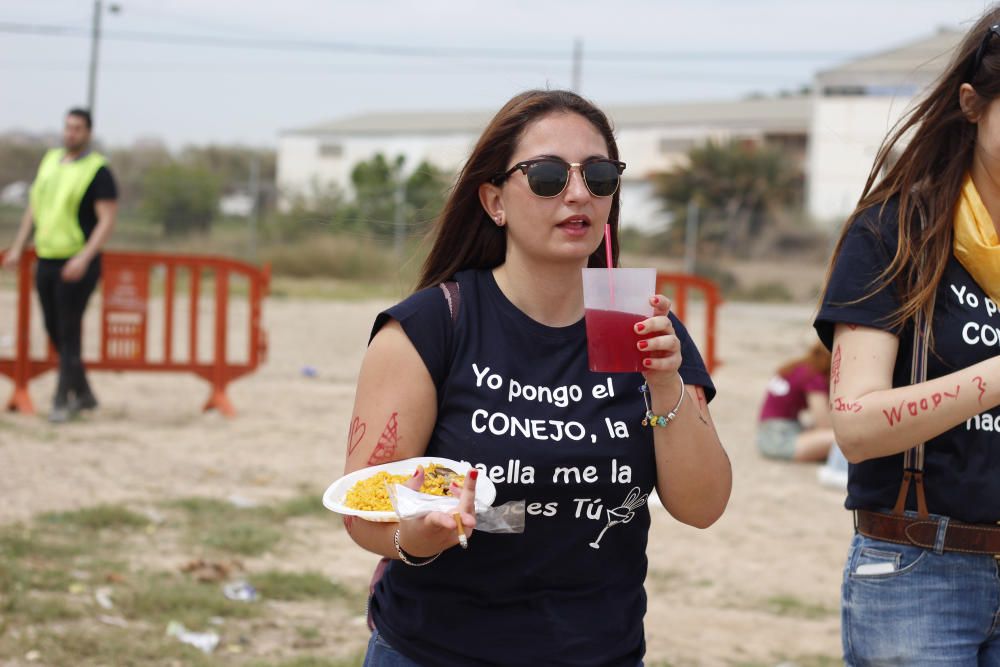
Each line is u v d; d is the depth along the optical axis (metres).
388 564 2.61
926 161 2.68
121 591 5.14
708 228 34.72
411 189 28.03
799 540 6.96
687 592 5.93
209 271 25.31
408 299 2.47
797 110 54.53
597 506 2.40
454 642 2.40
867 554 2.73
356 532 2.35
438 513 2.14
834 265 2.72
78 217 8.89
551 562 2.39
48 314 9.11
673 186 37.28
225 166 51.94
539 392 2.41
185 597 5.10
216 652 4.62
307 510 6.93
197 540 6.13
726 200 36.81
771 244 34.41
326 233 28.53
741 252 34.44
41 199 8.94
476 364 2.41
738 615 5.61
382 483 2.31
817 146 43.31
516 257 2.47
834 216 36.78
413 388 2.41
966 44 2.63
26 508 6.46
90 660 4.38
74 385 9.22
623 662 2.45
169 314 9.70
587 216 2.40
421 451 2.44
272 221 30.38
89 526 6.21
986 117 2.59
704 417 2.49
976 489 2.61
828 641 5.28
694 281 10.09
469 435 2.38
